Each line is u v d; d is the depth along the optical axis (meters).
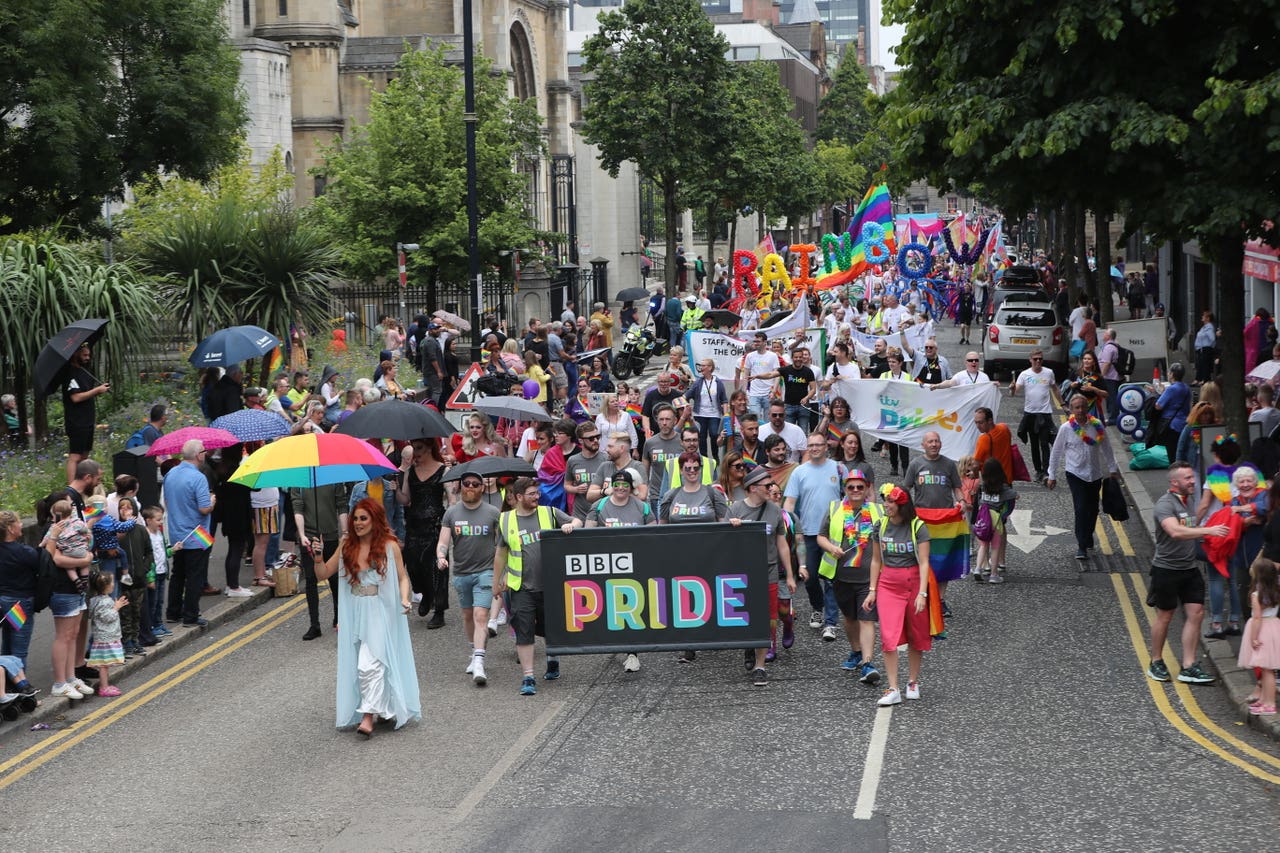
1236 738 11.13
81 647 13.45
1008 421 29.86
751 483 13.30
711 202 57.69
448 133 45.78
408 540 15.56
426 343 30.69
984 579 16.92
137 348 23.78
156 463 16.20
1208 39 16.34
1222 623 13.84
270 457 12.74
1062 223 59.50
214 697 13.13
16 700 12.37
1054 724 11.57
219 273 28.67
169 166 34.78
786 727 11.66
